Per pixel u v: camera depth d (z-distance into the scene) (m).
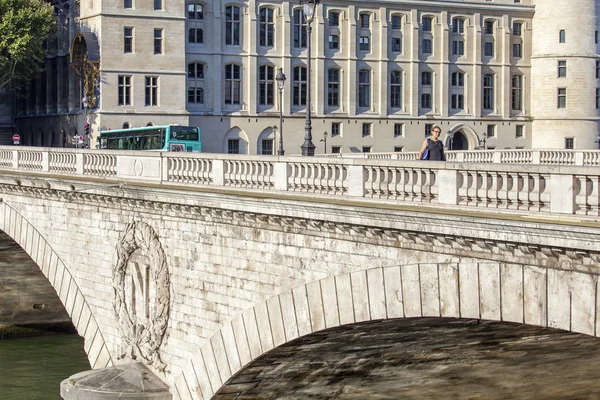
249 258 33.91
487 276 24.94
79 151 46.44
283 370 35.19
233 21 118.12
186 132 91.12
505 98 134.75
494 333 29.70
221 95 117.25
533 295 23.84
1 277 60.16
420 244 26.77
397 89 128.25
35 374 52.56
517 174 24.91
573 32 134.12
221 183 36.47
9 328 62.84
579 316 22.89
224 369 35.44
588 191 23.25
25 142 129.12
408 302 27.25
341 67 123.62
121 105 109.50
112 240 42.25
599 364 34.47
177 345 38.25
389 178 29.14
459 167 26.36
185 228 37.31
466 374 36.53
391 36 127.19
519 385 38.38
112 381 39.19
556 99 134.88
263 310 33.16
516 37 135.75
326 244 30.28
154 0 110.56
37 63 117.94
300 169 32.53
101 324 43.50
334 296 29.95
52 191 45.78
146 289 40.06
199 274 36.69
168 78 111.44
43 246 47.28
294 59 121.19
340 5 123.00
